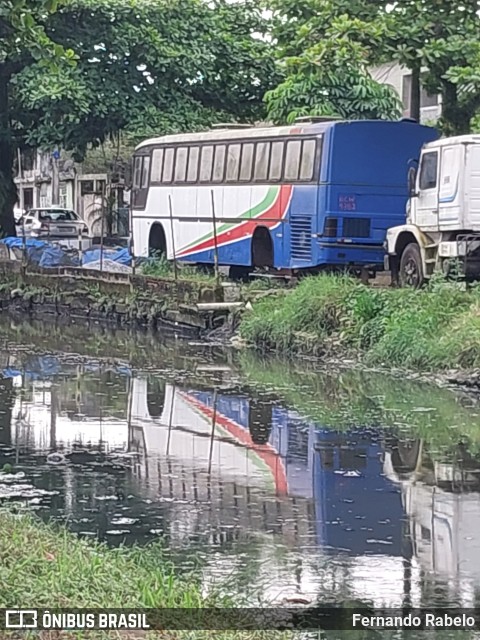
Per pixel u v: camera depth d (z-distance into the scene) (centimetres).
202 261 3034
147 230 3281
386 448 1402
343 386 1880
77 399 1764
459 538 1029
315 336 2245
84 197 5300
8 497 1164
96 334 2738
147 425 1554
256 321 2400
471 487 1212
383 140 2589
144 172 3297
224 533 1045
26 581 800
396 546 1005
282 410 1664
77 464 1322
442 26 2531
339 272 2619
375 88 3203
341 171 2575
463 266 2228
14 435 1487
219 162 2955
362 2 2589
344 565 952
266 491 1197
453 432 1491
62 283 3228
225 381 1952
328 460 1338
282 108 3206
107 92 3472
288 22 2745
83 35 3444
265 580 912
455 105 2686
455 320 2042
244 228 2850
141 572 877
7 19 1152
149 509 1123
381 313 2181
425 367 1959
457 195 2231
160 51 3488
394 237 2428
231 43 3650
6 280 3412
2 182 3734
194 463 1326
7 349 2428
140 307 2902
